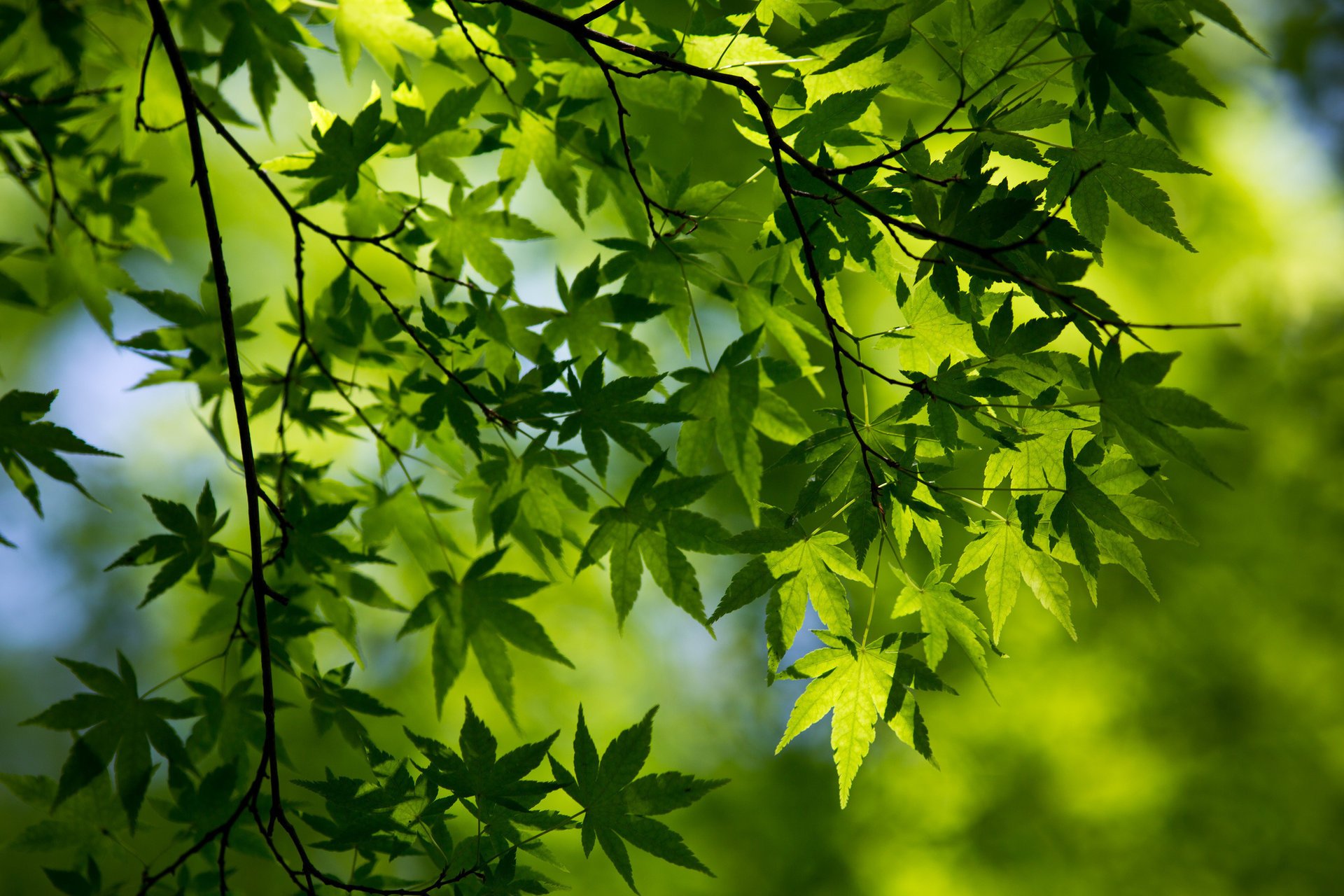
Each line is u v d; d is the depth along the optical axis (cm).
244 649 173
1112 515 164
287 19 172
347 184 171
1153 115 162
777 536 166
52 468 168
